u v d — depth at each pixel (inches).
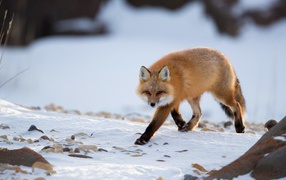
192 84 464.1
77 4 2052.2
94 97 1152.2
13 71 1353.3
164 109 440.5
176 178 304.0
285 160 286.7
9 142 369.7
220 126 543.8
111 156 351.6
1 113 471.5
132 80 1430.9
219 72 484.7
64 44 1923.0
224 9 2154.3
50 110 619.8
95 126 449.4
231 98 491.5
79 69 1572.3
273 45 1939.0
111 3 2261.3
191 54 477.7
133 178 296.2
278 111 948.0
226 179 294.2
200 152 373.4
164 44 1955.0
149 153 370.3
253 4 2183.8
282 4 2178.9
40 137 392.2
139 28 2177.7
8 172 293.6
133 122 492.4
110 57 1755.7
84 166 315.0
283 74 1464.1
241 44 1973.4
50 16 1988.2
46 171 296.0
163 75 442.9
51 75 1435.8
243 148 382.9
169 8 2273.6
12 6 1745.8
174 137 421.7
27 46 1831.9
